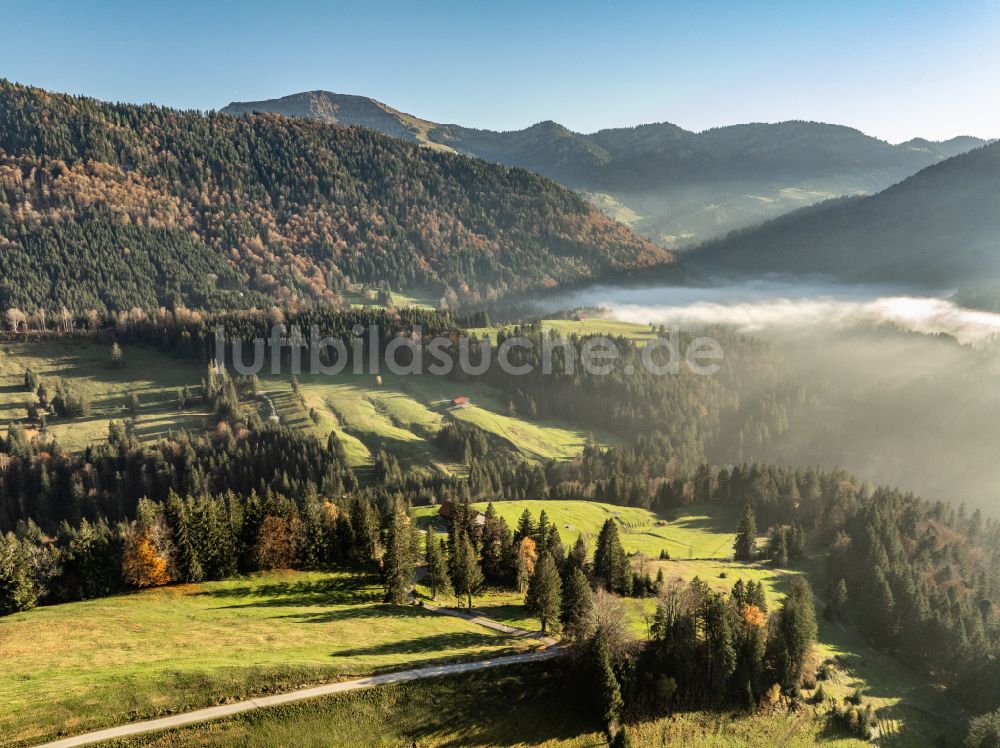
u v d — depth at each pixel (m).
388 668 78.75
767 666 94.75
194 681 70.00
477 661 83.31
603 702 79.44
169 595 100.94
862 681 105.19
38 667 71.62
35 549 104.19
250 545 112.62
